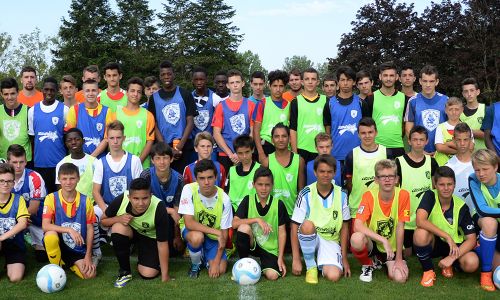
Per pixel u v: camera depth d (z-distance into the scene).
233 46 47.19
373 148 6.17
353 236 5.24
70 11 43.31
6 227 5.41
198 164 5.36
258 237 5.56
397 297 4.73
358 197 6.20
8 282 5.21
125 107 7.19
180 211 5.53
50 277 4.84
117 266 5.83
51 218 5.48
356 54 32.00
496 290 4.93
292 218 5.55
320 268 5.42
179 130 7.36
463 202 5.34
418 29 31.08
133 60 42.16
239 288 5.01
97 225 5.71
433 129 7.16
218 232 5.44
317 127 7.22
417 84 27.61
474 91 6.98
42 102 7.24
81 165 6.41
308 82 7.21
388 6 32.81
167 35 46.56
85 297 4.75
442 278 5.34
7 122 7.14
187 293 4.86
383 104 7.35
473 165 5.22
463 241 5.34
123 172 6.25
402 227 5.41
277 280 5.29
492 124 6.60
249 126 7.57
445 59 29.30
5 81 7.02
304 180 6.38
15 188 5.85
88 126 7.07
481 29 27.98
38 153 7.20
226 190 6.29
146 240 5.47
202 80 7.91
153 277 5.36
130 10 45.53
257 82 8.31
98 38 43.69
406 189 5.95
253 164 6.17
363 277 5.26
